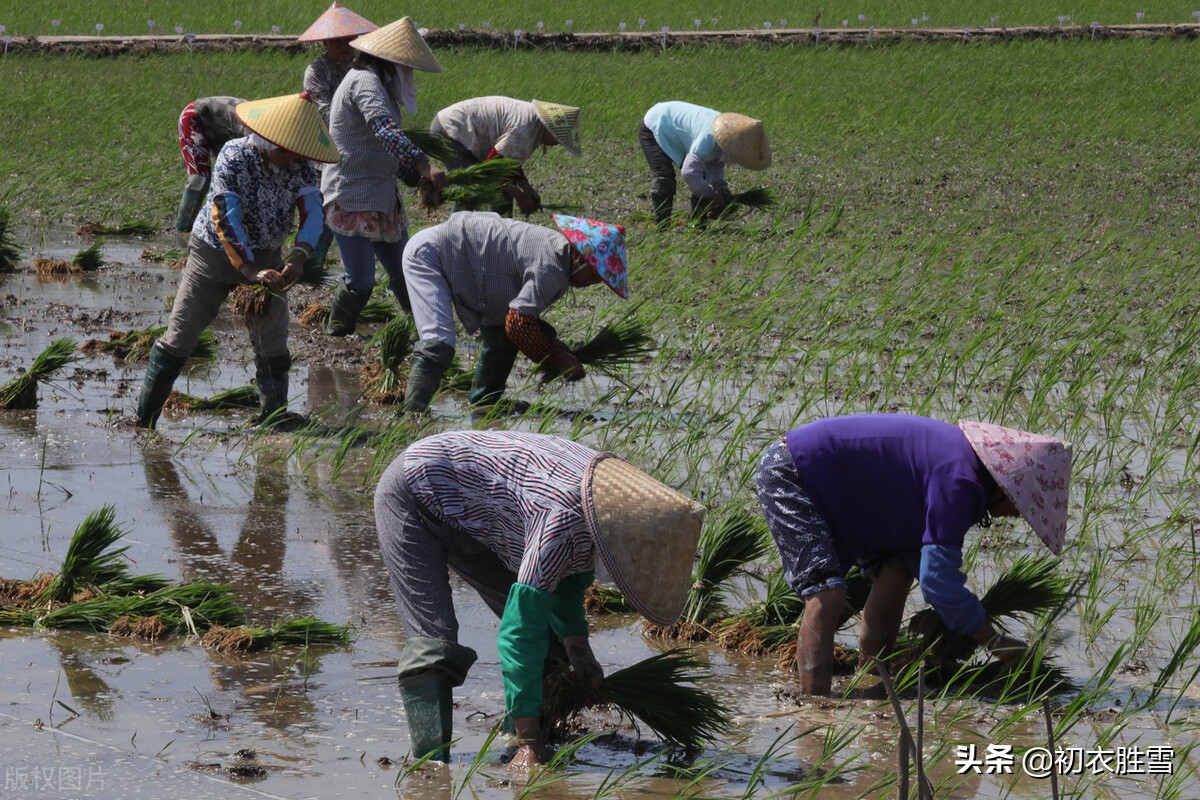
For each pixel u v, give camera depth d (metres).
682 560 8.93
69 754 8.91
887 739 9.84
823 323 22.19
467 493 9.34
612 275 16.05
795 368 19.98
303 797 8.52
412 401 16.89
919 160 41.78
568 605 9.59
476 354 20.83
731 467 15.73
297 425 16.95
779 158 41.41
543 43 65.88
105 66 54.31
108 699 9.80
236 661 10.60
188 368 19.42
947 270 27.22
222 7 72.81
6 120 40.88
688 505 8.95
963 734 9.98
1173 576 13.10
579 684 9.58
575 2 82.12
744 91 54.06
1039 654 10.41
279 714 9.73
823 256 28.16
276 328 16.61
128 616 11.15
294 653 10.81
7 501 13.71
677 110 29.98
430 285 16.89
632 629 11.83
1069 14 84.44
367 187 20.08
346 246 20.50
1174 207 35.28
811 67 62.66
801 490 10.70
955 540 10.22
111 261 26.59
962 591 10.32
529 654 9.05
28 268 25.48
